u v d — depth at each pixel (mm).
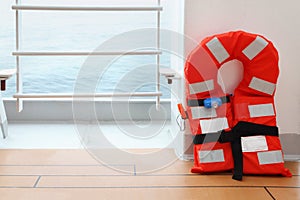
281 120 2037
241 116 1887
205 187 1710
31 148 2125
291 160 2062
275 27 1977
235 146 1854
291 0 1961
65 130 2441
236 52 1884
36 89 2615
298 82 2014
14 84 2621
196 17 1956
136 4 2547
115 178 1779
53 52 2027
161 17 2529
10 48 2580
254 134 1872
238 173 1803
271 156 1848
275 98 2020
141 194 1633
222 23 1968
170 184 1733
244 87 1929
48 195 1606
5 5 2537
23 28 2549
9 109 2578
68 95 2105
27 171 1832
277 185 1742
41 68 2602
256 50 1876
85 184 1712
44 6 1993
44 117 2596
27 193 1619
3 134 2266
